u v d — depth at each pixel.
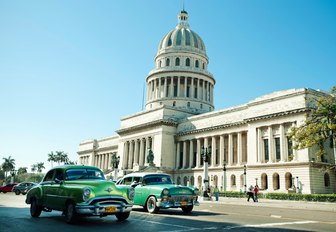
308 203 44.84
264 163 67.19
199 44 124.94
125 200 17.55
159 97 116.44
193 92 114.69
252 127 72.00
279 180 63.84
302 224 18.33
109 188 17.17
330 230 15.96
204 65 124.25
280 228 16.22
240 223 18.05
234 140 82.12
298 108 62.03
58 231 14.30
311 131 47.31
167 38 126.88
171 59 120.69
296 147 49.47
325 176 62.34
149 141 100.62
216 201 48.22
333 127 44.47
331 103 48.41
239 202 45.44
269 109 68.88
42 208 20.36
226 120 82.25
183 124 96.12
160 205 22.45
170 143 96.06
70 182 18.12
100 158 137.75
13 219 18.70
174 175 94.50
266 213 26.09
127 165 107.50
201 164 88.25
